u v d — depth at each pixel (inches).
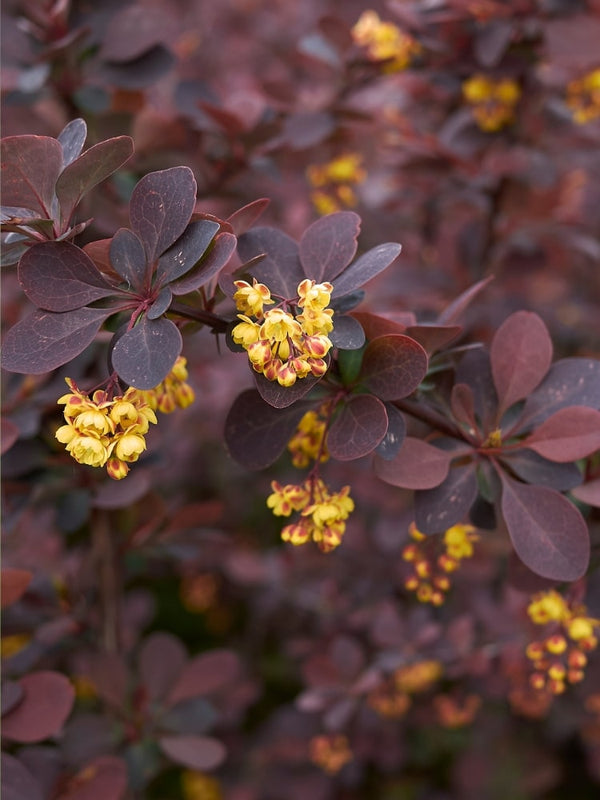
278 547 37.3
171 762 30.2
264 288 14.3
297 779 30.3
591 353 31.0
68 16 21.3
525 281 28.8
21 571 16.9
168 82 30.3
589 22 22.3
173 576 41.3
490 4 22.2
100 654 21.2
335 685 24.1
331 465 29.2
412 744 32.5
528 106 25.1
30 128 21.4
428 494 16.2
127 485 20.1
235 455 15.9
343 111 22.5
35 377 20.2
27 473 20.4
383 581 29.5
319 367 14.3
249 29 45.0
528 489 16.1
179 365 15.8
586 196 31.9
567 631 17.5
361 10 39.0
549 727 30.0
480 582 28.4
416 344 15.0
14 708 17.7
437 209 29.1
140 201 14.6
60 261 14.6
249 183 27.9
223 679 22.0
